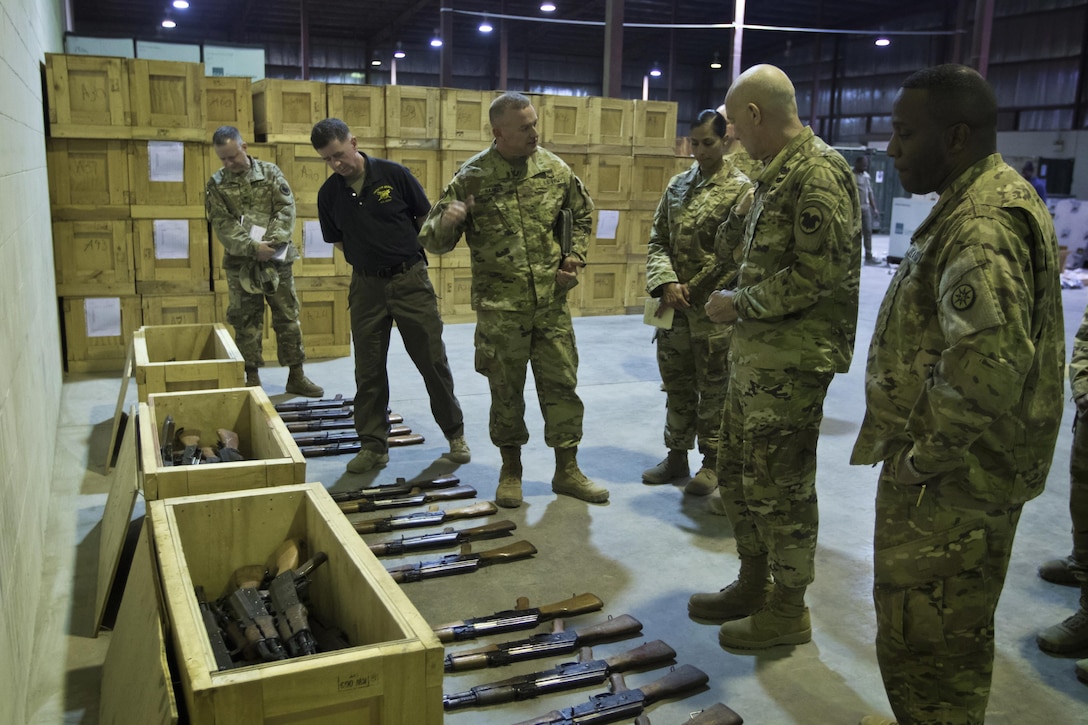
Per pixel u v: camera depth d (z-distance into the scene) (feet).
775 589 8.30
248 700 4.34
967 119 5.16
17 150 10.57
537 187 11.14
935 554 5.41
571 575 9.84
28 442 9.23
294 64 76.07
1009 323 4.79
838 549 10.71
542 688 7.52
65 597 9.16
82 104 18.13
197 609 5.07
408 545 10.31
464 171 11.11
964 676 5.50
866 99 67.51
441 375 13.15
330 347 20.75
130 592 6.86
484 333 11.39
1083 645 8.33
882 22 63.72
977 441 5.25
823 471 13.65
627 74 81.76
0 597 6.05
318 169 20.30
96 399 16.92
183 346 13.88
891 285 5.82
